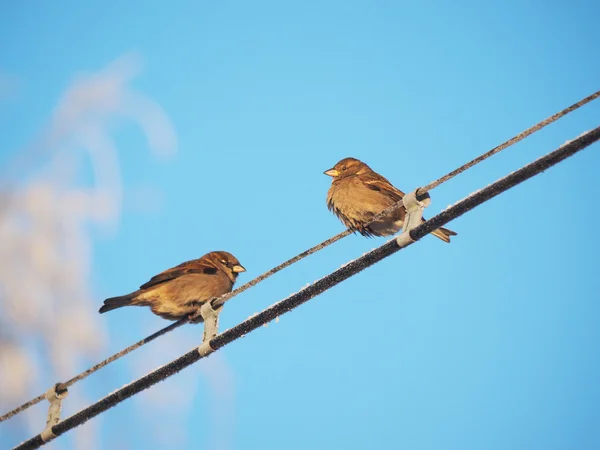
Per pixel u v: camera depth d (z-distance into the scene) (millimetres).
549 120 8516
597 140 8195
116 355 11555
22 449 11766
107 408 11273
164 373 10891
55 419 11766
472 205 8930
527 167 8547
